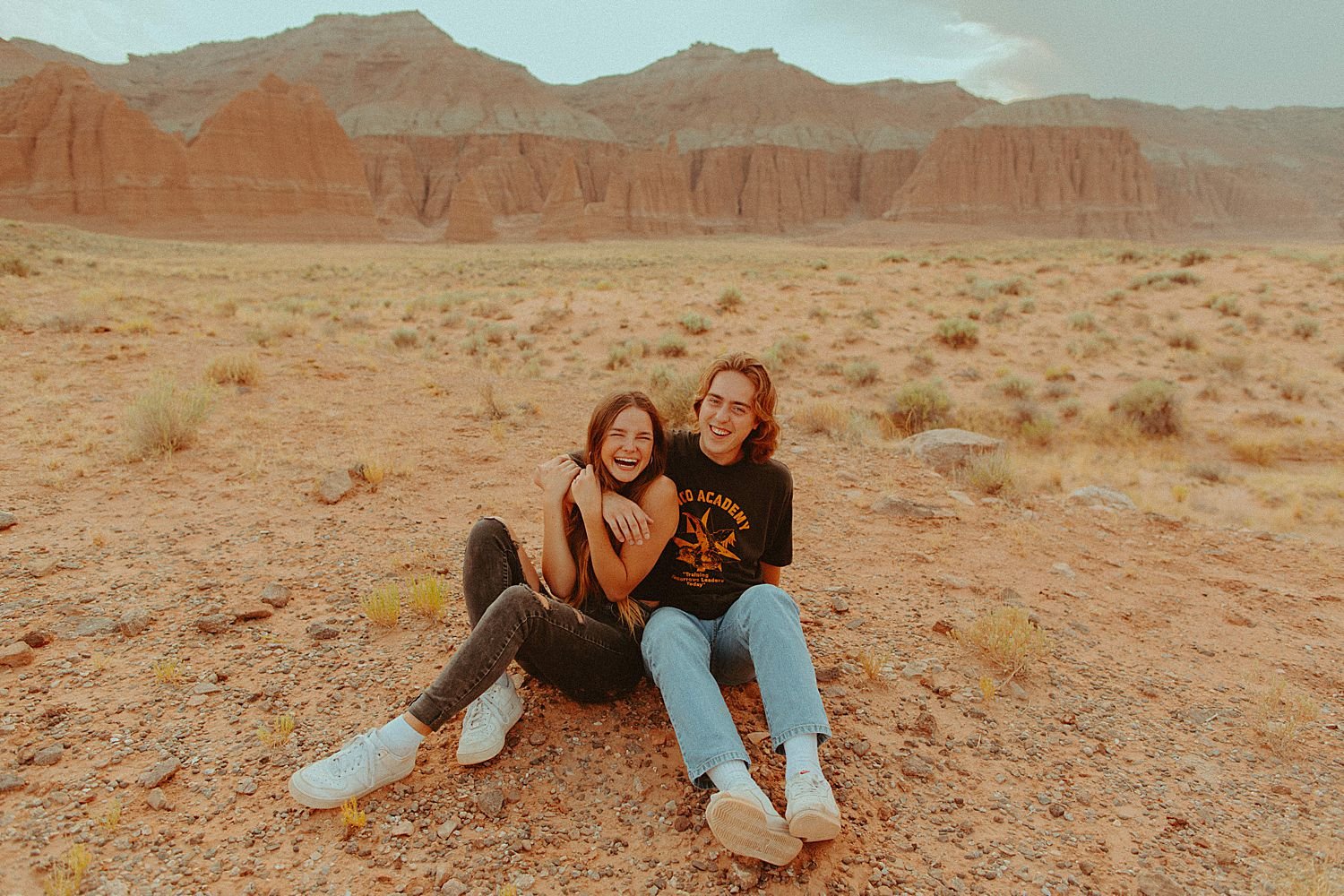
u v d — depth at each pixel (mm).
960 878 2803
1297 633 5309
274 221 125438
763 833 2600
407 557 5266
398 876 2621
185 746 3199
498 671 2996
